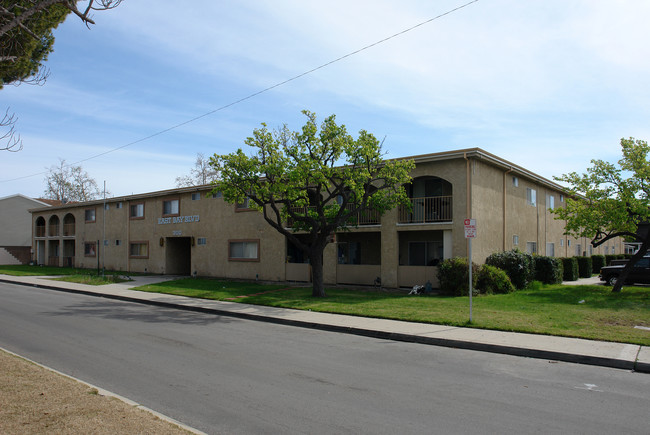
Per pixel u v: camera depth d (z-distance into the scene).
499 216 21.52
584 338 9.88
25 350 8.93
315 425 5.19
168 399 6.09
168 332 11.20
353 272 22.06
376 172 20.38
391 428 5.11
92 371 7.45
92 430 4.54
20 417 4.86
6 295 19.86
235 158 16.98
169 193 31.38
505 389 6.68
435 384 6.93
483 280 18.00
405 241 22.25
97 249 37.84
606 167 17.89
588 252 35.09
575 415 5.57
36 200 54.06
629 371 7.82
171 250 31.88
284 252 24.70
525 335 10.33
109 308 15.84
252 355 8.80
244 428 5.09
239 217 27.08
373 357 8.77
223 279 26.80
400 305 14.88
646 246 17.50
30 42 9.19
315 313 14.00
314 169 16.58
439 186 21.08
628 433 5.00
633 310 13.32
